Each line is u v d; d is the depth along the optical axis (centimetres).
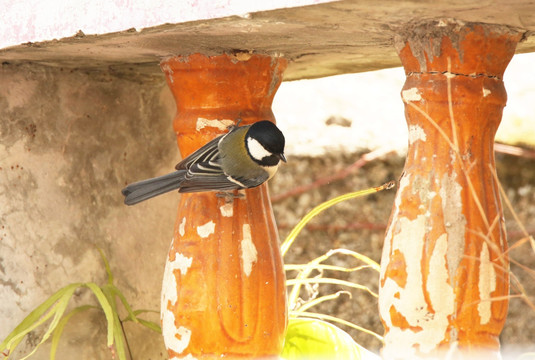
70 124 764
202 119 645
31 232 734
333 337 703
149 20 545
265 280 629
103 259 772
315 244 1425
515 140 1451
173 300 632
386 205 1440
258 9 492
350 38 586
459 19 514
